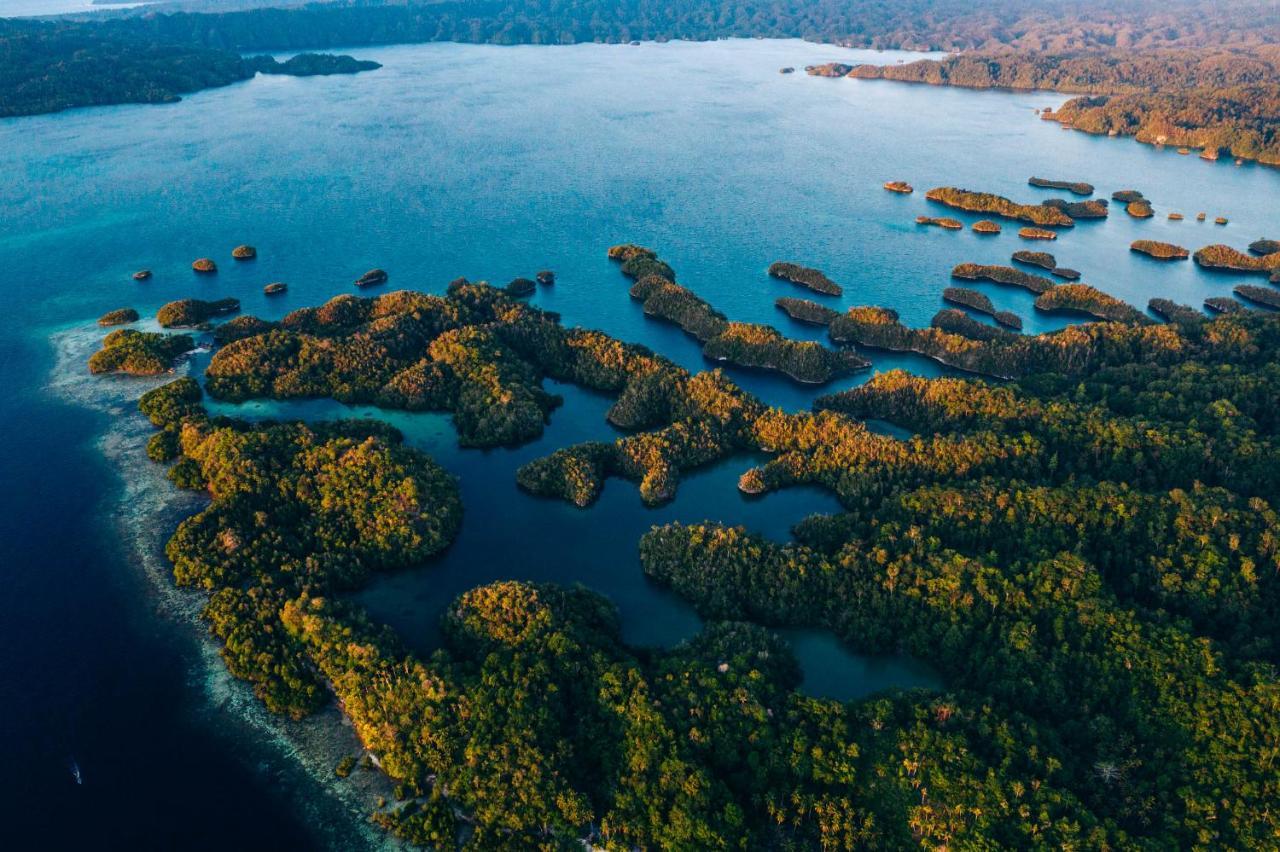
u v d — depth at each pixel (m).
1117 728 127.88
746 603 161.75
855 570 160.00
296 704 137.88
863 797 118.06
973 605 149.12
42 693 141.00
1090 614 141.75
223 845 119.69
